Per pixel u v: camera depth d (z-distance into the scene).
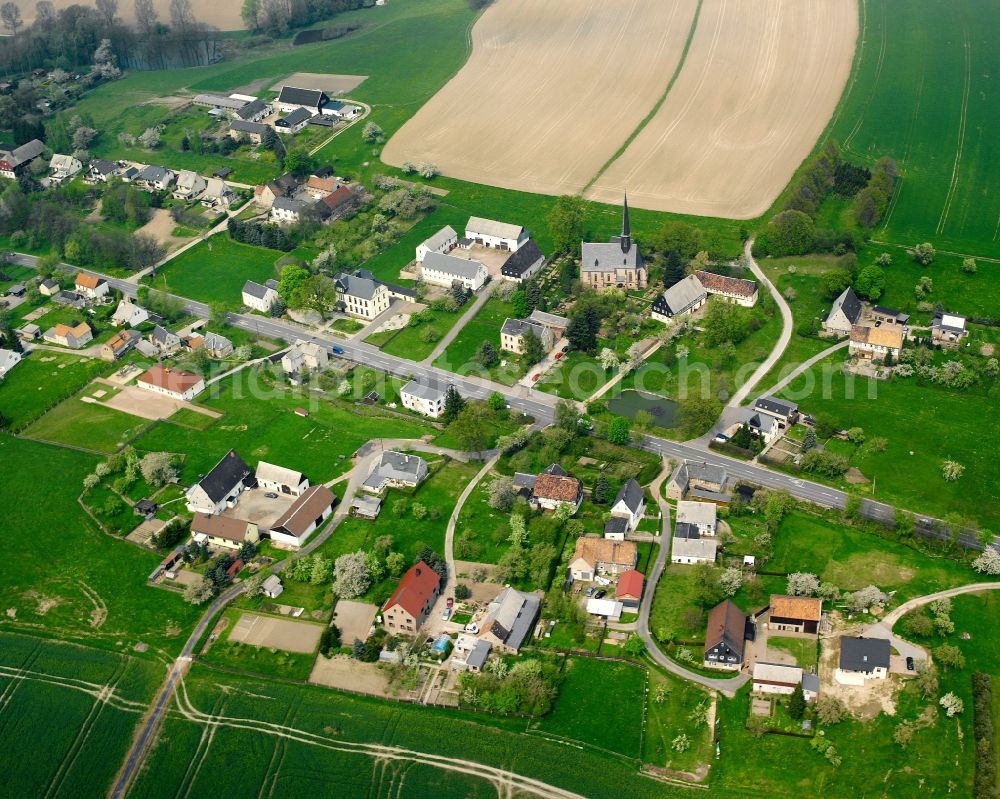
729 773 192.38
